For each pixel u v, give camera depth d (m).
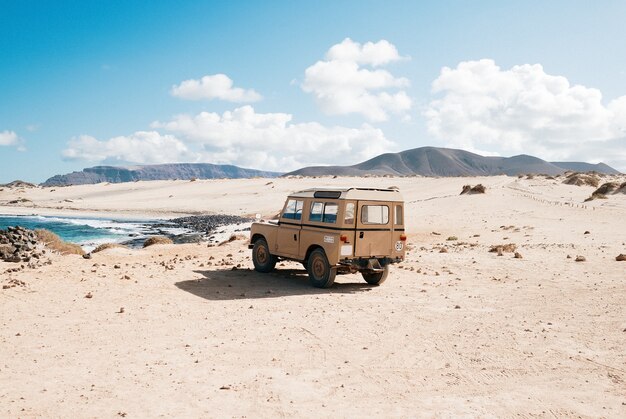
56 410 5.13
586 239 25.81
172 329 8.41
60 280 12.45
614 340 8.01
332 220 12.26
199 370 6.46
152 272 14.13
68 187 164.50
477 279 14.24
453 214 45.25
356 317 9.55
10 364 6.54
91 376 6.16
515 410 5.38
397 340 8.03
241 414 5.16
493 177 121.06
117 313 9.46
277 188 116.31
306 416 5.14
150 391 5.71
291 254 13.47
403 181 120.62
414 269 16.17
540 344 7.84
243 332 8.33
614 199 53.81
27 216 83.38
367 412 5.27
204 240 40.50
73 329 8.29
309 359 7.02
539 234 29.06
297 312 9.89
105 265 15.21
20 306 9.76
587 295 11.67
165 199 109.75
